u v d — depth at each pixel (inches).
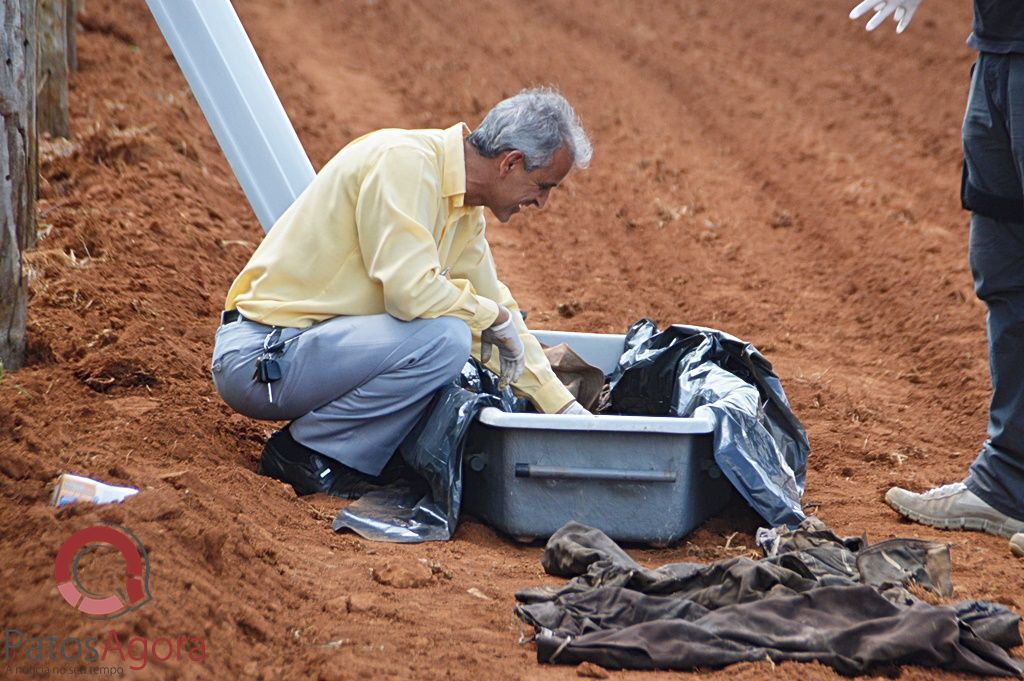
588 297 1023.6
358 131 1459.2
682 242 1196.5
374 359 532.1
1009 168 548.1
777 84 1840.6
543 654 405.7
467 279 583.5
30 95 734.5
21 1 690.8
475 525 548.1
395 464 577.6
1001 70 535.2
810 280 1104.8
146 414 577.6
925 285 1048.2
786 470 550.9
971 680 409.4
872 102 1727.4
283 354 533.6
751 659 403.2
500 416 514.0
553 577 491.5
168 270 834.2
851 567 476.4
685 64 1953.7
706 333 625.6
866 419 776.9
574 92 1768.0
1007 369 563.2
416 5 2290.8
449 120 1583.4
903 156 1485.0
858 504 622.8
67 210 888.3
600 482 522.3
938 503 589.9
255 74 696.4
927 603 446.3
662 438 516.7
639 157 1475.1
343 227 536.4
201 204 1004.6
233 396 548.7
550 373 572.1
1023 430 559.5
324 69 1784.0
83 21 1512.1
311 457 562.6
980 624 435.8
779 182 1392.7
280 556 464.4
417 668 392.5
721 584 444.1
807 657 405.1
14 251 614.9
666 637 407.8
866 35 2089.1
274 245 550.3
